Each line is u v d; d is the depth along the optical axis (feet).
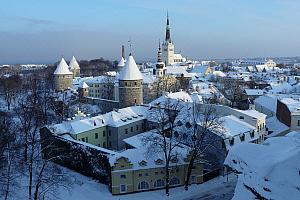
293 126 328.90
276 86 627.87
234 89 550.77
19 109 399.85
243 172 104.99
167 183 217.36
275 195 89.20
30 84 620.90
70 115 397.60
